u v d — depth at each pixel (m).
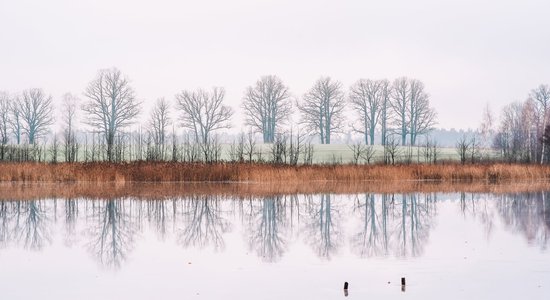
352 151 99.38
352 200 47.09
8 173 59.59
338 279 21.00
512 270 22.14
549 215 37.88
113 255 25.53
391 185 61.09
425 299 18.55
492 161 87.00
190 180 61.75
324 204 44.41
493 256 24.69
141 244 28.17
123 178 60.38
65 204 43.38
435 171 68.44
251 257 24.92
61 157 88.12
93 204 43.47
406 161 81.75
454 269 22.39
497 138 119.31
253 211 40.34
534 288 19.66
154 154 81.00
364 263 23.58
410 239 29.22
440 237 29.72
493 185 62.06
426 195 51.06
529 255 24.83
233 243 28.31
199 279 21.11
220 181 62.22
